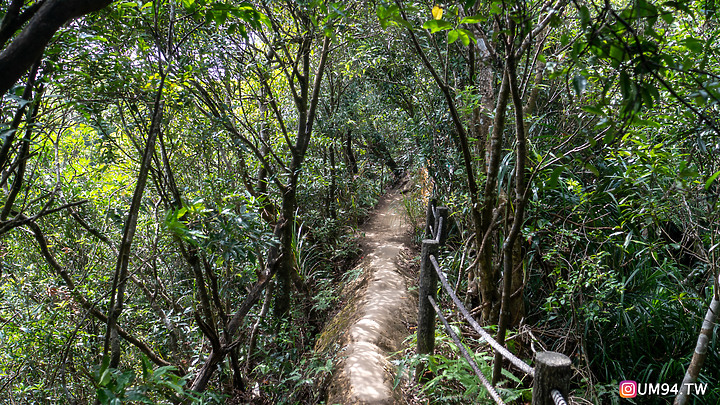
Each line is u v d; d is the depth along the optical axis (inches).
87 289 122.7
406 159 283.1
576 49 37.7
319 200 244.2
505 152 137.4
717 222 103.0
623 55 35.0
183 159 124.2
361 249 249.0
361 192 289.7
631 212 123.8
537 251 135.8
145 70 89.3
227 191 122.6
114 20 83.4
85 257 133.0
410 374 117.6
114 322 70.3
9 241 118.3
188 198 113.7
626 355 136.8
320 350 155.5
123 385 47.8
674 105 85.8
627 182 123.0
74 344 116.0
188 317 137.3
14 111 68.4
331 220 236.1
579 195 127.0
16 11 42.3
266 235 104.8
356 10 119.4
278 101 192.4
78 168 128.6
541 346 127.8
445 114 167.9
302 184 181.9
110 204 126.5
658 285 141.7
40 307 113.5
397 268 208.1
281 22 156.7
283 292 167.2
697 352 104.1
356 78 245.1
